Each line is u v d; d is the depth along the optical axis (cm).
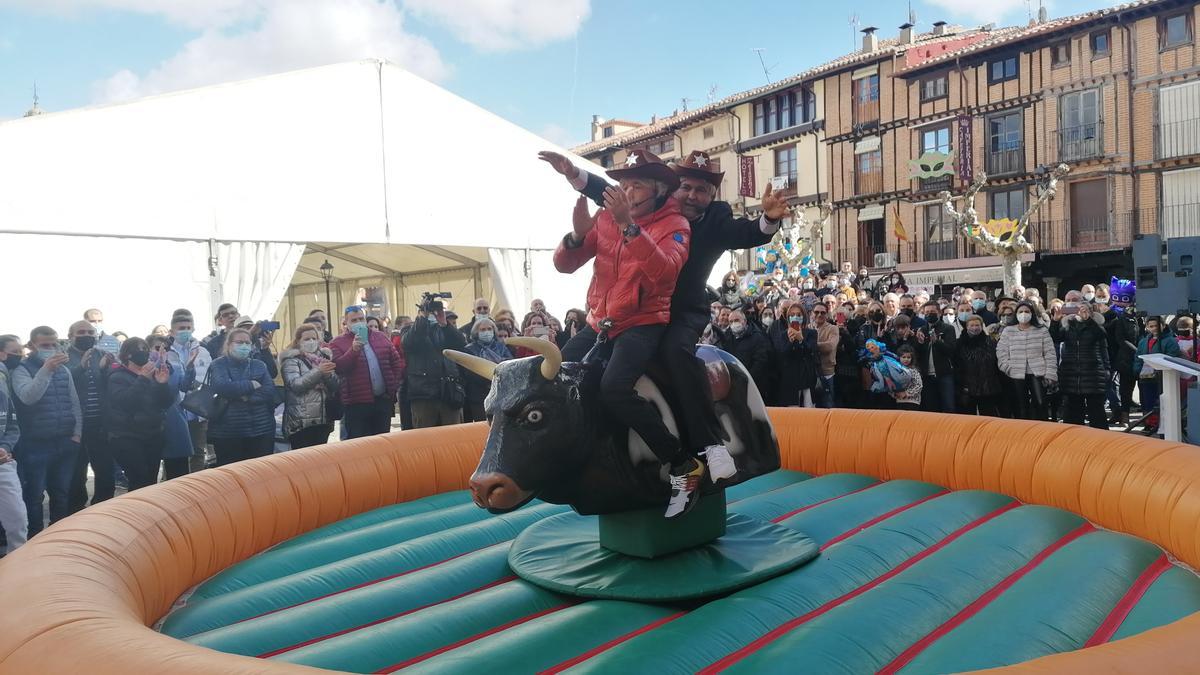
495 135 1536
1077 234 2639
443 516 441
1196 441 687
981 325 943
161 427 715
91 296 1115
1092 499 403
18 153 1065
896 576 335
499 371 322
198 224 1208
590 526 397
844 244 3172
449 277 1844
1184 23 2403
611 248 320
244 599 331
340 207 1352
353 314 834
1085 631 285
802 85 3241
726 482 322
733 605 299
